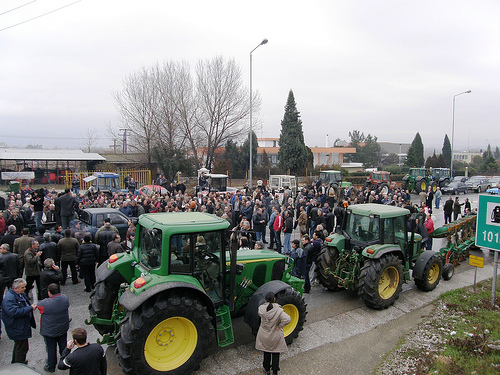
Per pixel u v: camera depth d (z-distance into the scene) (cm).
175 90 3103
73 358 408
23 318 534
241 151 4103
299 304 624
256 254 678
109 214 1173
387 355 596
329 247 866
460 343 630
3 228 1105
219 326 556
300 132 3975
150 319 477
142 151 3184
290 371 548
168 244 515
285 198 1842
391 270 802
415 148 5806
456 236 1134
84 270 845
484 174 5581
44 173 3122
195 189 2442
